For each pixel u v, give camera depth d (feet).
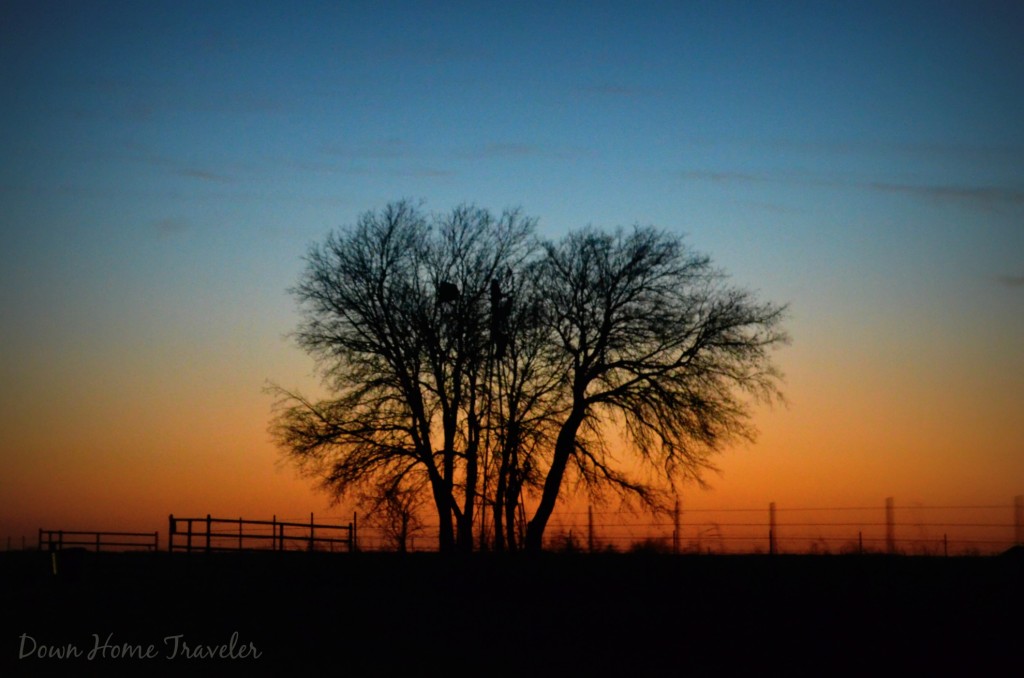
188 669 65.05
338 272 135.64
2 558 141.90
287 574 108.88
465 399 127.85
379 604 91.40
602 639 72.69
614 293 132.36
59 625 81.76
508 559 107.65
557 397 128.98
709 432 129.39
